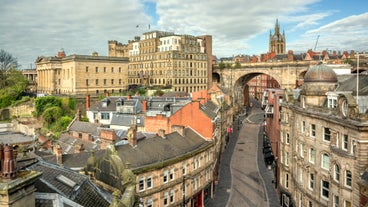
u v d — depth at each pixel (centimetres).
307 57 12962
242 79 14738
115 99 8012
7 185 1114
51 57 11588
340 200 3175
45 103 8856
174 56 12838
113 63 11250
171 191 4078
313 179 3719
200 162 4719
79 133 6234
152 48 13988
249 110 15438
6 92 10144
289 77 12012
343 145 3167
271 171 6281
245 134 9819
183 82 13250
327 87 3850
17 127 8362
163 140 4447
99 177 2378
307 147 3841
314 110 3675
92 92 10750
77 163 3766
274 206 4753
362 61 9994
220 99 8150
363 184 2723
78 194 1719
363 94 3403
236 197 5066
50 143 5744
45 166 1931
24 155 2177
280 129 5022
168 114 6338
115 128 6462
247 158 7194
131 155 3806
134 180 2072
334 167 3306
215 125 5722
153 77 13650
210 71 14438
